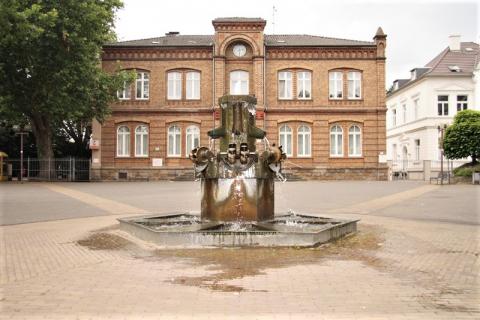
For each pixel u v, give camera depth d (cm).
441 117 5553
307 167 4403
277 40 4644
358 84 4453
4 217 1711
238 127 1438
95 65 3900
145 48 4416
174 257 989
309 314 629
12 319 614
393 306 663
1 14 3122
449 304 673
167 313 633
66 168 4300
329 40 4634
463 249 1083
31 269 888
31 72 3631
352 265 915
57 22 3434
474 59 5766
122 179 4384
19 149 4772
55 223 1547
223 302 679
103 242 1171
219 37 4366
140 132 4438
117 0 4012
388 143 7069
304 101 4428
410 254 1024
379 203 2202
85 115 4100
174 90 4447
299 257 987
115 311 642
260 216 1361
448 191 2914
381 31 4416
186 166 4406
